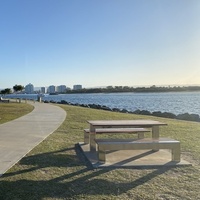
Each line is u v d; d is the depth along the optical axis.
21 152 8.03
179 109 37.47
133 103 55.31
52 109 27.72
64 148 8.65
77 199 4.63
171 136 10.82
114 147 6.76
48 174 5.98
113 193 4.88
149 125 7.84
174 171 6.13
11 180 5.59
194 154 7.70
